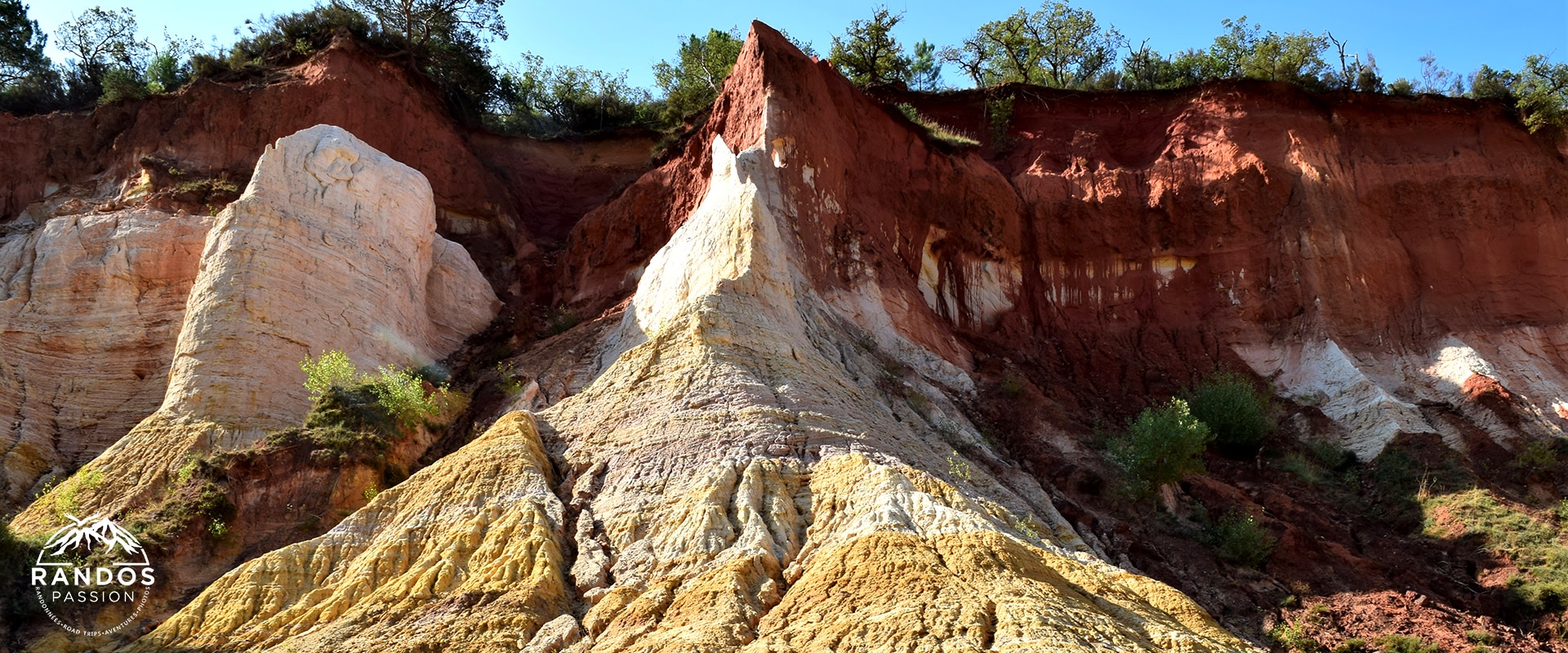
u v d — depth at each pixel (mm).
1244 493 26547
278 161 30953
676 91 52000
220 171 38500
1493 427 31297
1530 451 29312
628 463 22438
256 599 19297
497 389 28453
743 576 18516
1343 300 35344
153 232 33281
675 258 30344
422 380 28547
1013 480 24969
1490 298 36781
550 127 52969
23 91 47719
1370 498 28109
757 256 28031
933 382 29547
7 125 42031
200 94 40125
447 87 47312
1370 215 38219
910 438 24656
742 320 25875
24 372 30516
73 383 30625
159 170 37406
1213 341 35562
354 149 33062
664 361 25234
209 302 27641
